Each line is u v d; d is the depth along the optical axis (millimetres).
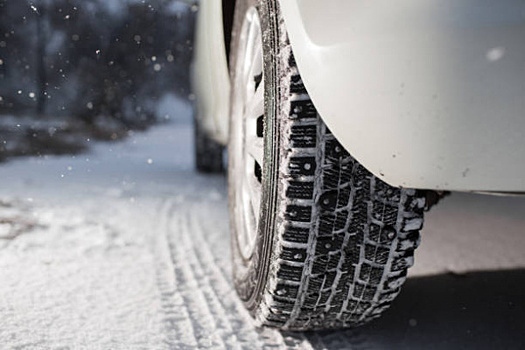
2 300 2053
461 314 2031
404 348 1752
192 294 2252
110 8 12055
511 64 1041
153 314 2006
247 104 2039
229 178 2426
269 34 1610
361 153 1239
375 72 1134
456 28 1057
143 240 3238
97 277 2430
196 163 6684
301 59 1317
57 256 2756
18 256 2709
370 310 1610
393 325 1929
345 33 1203
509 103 1052
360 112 1181
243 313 2037
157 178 6281
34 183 5523
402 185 1204
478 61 1050
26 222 3520
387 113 1134
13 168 6926
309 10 1317
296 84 1446
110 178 6227
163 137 15984
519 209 4266
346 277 1511
